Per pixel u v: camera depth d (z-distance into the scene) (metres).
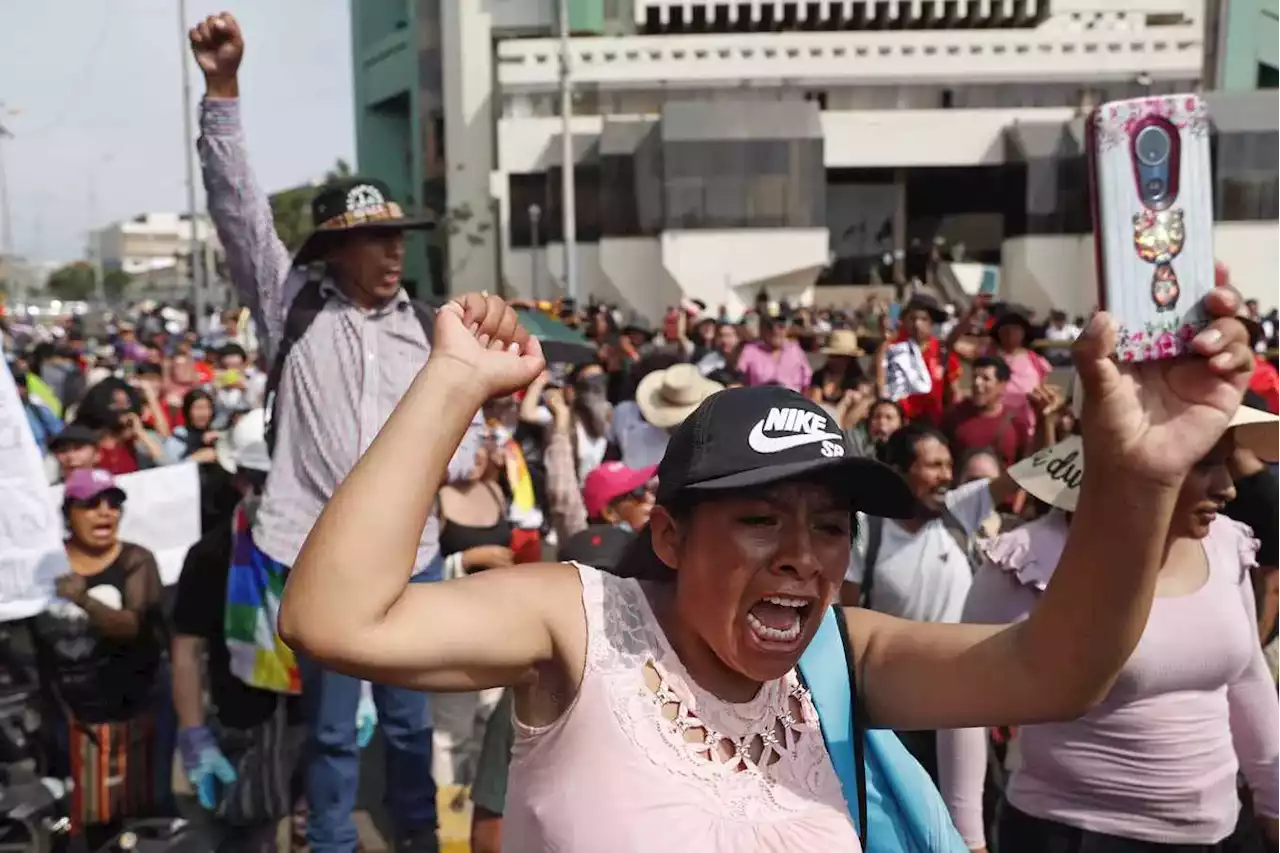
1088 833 3.00
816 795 1.83
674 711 1.78
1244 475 3.88
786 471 1.65
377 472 1.59
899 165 39.53
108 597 4.46
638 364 8.87
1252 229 31.19
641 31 42.75
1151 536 1.67
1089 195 1.72
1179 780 2.93
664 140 37.09
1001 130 39.38
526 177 39.31
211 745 4.23
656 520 1.84
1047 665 1.78
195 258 30.42
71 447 5.62
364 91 52.12
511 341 1.74
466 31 41.47
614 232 38.28
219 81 3.70
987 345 9.04
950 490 5.27
